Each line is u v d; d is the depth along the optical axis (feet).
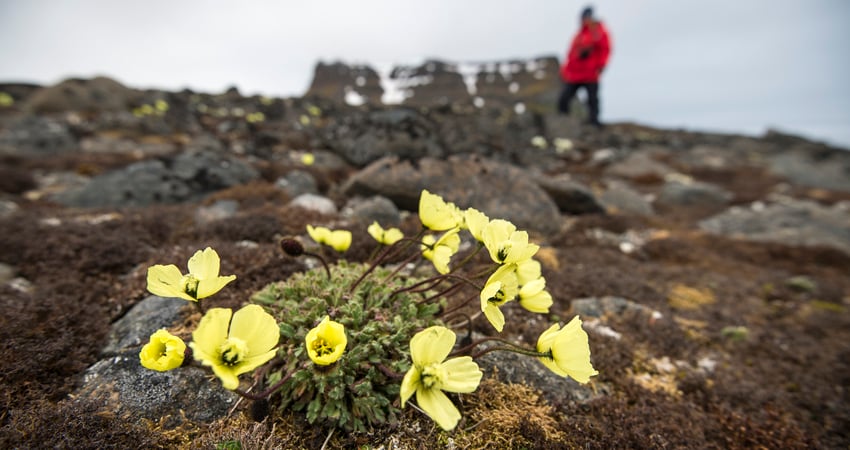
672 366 10.33
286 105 57.00
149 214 16.02
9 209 17.76
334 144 28.63
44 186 24.40
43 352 7.27
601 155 47.96
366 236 13.32
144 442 5.88
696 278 16.80
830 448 8.43
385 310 7.52
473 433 6.76
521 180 19.56
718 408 9.14
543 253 15.17
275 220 14.38
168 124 43.19
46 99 48.26
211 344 4.38
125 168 21.66
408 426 6.66
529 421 7.01
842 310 15.87
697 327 12.62
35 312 8.48
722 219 30.42
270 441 5.95
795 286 17.52
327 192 22.81
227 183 22.27
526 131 47.62
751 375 10.69
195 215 16.02
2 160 28.50
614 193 29.40
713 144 74.95
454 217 7.27
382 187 18.70
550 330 5.74
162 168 21.45
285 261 11.01
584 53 56.18
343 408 6.26
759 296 16.38
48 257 11.60
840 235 27.50
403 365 6.40
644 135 71.41
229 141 36.83
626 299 13.17
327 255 12.08
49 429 5.69
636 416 7.91
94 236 12.77
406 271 11.74
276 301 8.02
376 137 26.71
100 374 7.08
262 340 4.66
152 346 4.39
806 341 13.00
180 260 10.65
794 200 37.06
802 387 10.57
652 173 43.55
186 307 8.71
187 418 6.45
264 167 25.84
